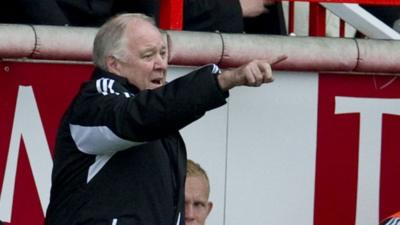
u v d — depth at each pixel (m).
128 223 14.66
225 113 18.91
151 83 15.15
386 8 24.34
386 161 19.38
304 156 19.14
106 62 15.08
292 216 19.16
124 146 14.40
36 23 19.20
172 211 14.98
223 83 13.70
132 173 14.77
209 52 18.58
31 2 19.14
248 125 19.00
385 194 19.38
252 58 18.70
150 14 21.05
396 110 19.38
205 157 18.86
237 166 18.97
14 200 18.33
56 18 19.23
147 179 14.80
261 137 19.03
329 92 19.20
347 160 19.27
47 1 19.19
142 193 14.77
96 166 14.79
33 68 18.30
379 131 19.33
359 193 19.31
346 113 19.25
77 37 18.20
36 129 18.34
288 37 18.95
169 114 13.77
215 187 18.94
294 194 19.14
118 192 14.73
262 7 21.98
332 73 19.19
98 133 14.33
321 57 18.91
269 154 19.06
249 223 19.05
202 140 18.86
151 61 15.07
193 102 13.70
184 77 13.86
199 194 17.55
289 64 18.86
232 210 19.00
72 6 19.92
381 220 19.36
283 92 19.09
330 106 19.22
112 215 14.68
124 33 15.03
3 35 17.91
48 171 18.39
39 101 18.33
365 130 19.30
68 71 18.39
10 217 18.31
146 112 13.82
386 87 19.34
